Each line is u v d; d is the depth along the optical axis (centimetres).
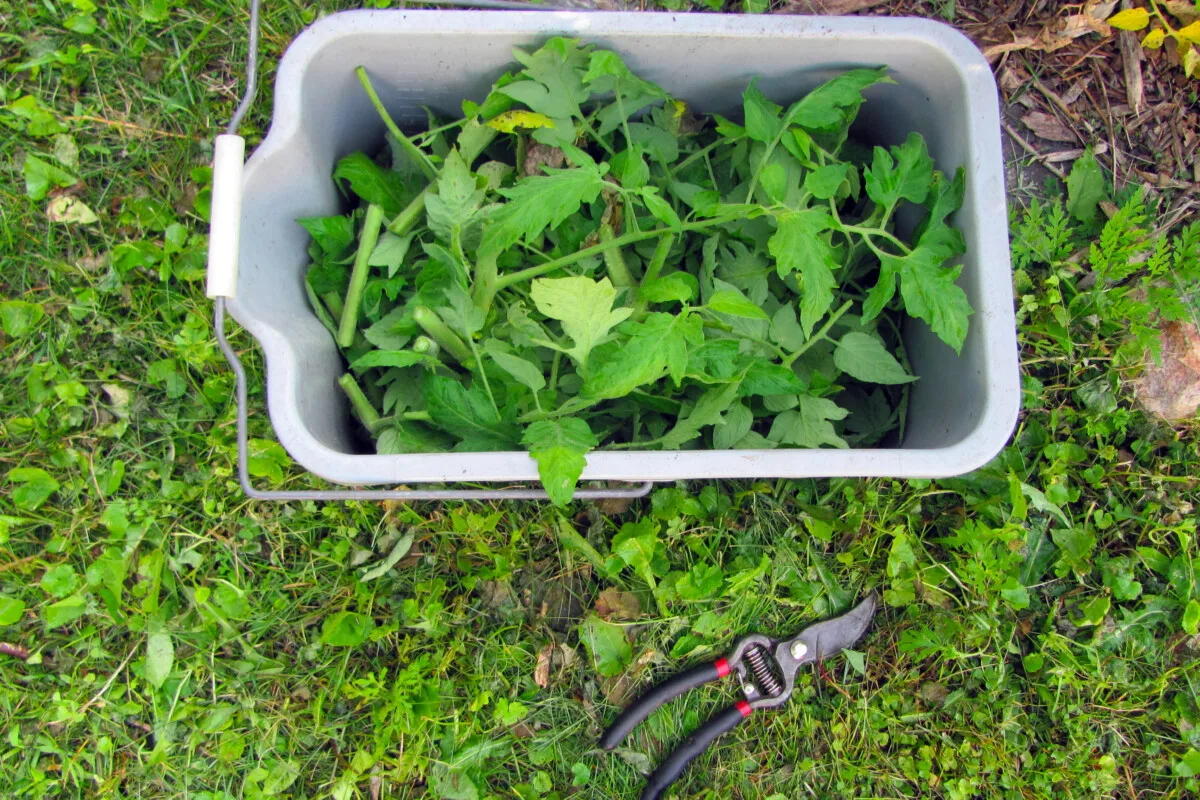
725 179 111
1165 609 133
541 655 130
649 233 95
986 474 131
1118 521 135
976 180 96
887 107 109
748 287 103
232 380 132
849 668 134
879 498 132
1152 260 126
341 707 130
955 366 100
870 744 133
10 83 135
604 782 130
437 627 129
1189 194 140
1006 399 92
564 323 88
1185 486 134
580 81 100
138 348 133
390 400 104
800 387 94
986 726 131
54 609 126
